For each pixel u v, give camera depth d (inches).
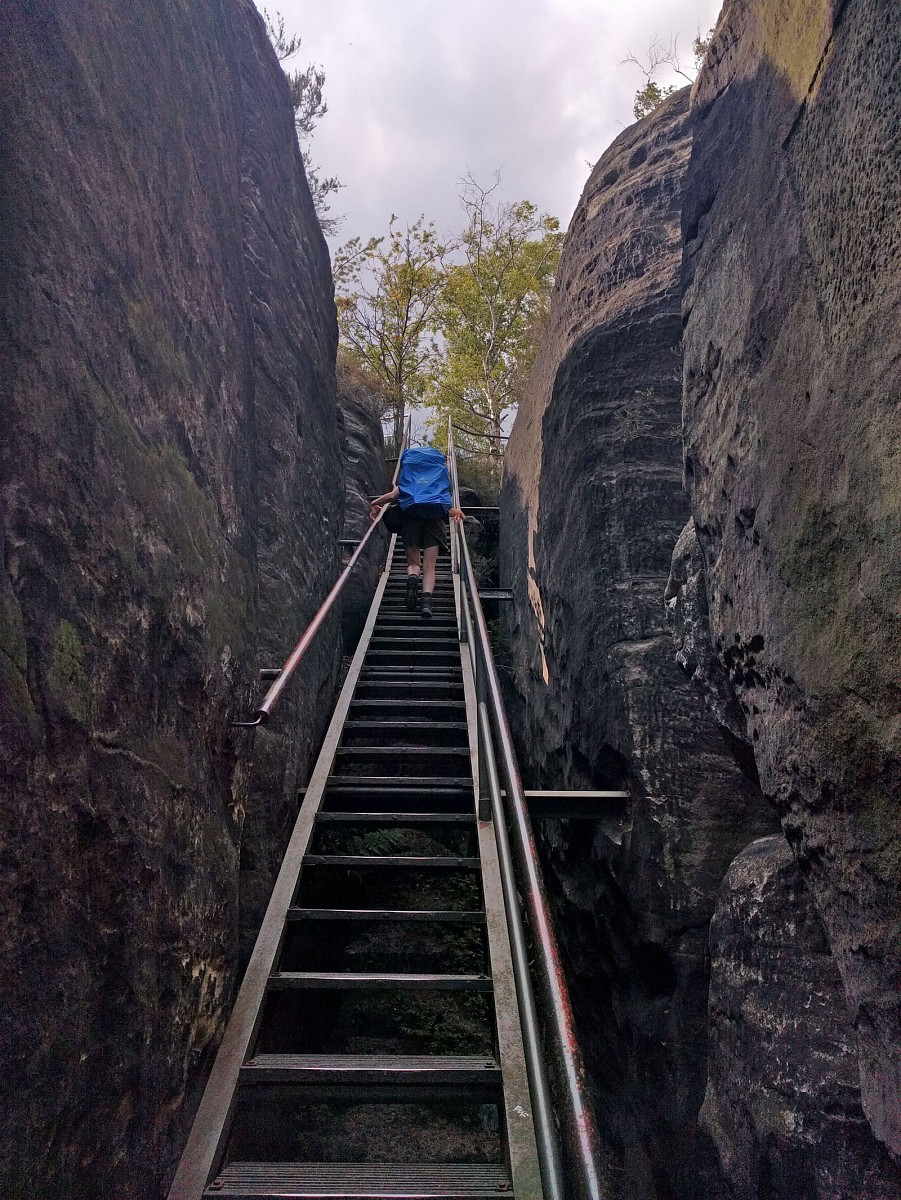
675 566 156.3
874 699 79.3
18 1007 54.2
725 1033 135.3
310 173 482.9
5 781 53.9
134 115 84.4
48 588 60.7
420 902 198.8
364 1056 113.8
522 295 699.4
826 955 116.6
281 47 440.8
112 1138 70.4
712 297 135.3
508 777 114.1
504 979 124.3
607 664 214.2
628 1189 190.7
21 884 55.2
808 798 98.3
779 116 106.2
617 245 269.3
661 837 186.1
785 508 100.7
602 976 219.3
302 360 239.6
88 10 73.9
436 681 259.9
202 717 96.2
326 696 244.8
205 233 110.1
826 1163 104.6
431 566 311.1
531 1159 97.7
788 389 100.7
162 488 85.7
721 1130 131.3
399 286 693.9
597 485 236.1
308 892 172.9
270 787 160.4
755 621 113.0
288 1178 96.2
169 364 91.0
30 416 59.0
